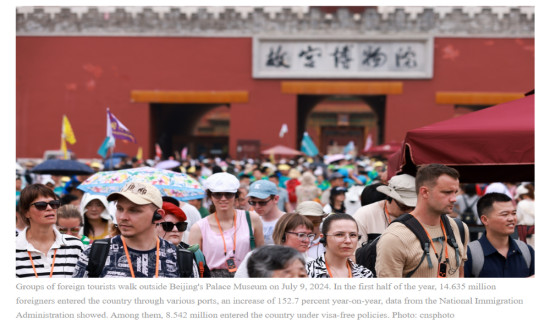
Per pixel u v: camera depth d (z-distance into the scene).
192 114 38.66
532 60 30.34
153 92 31.11
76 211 6.18
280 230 5.03
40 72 31.22
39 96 31.19
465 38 30.61
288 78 30.94
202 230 6.05
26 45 31.22
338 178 11.98
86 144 31.06
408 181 5.78
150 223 4.01
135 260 4.04
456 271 4.66
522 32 30.42
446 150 5.62
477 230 8.05
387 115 30.78
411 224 4.57
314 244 5.94
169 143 37.03
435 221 4.59
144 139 31.12
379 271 4.61
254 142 30.86
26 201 4.98
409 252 4.53
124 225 3.95
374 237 5.95
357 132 48.56
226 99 31.03
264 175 16.38
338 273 4.69
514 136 5.49
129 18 31.25
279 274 3.67
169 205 5.46
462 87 30.58
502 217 5.18
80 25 31.28
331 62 30.86
